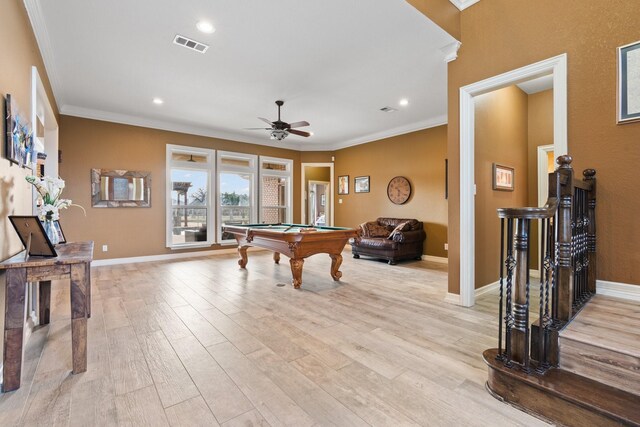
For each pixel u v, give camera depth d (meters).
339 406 1.60
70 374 1.90
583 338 1.57
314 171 10.14
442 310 3.12
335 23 2.88
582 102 2.42
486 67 3.05
